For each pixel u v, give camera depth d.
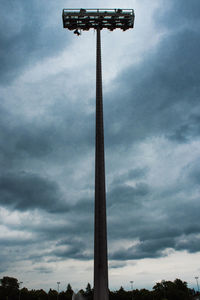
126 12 52.28
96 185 37.28
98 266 33.00
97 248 33.94
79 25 52.75
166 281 172.00
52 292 164.75
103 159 38.78
